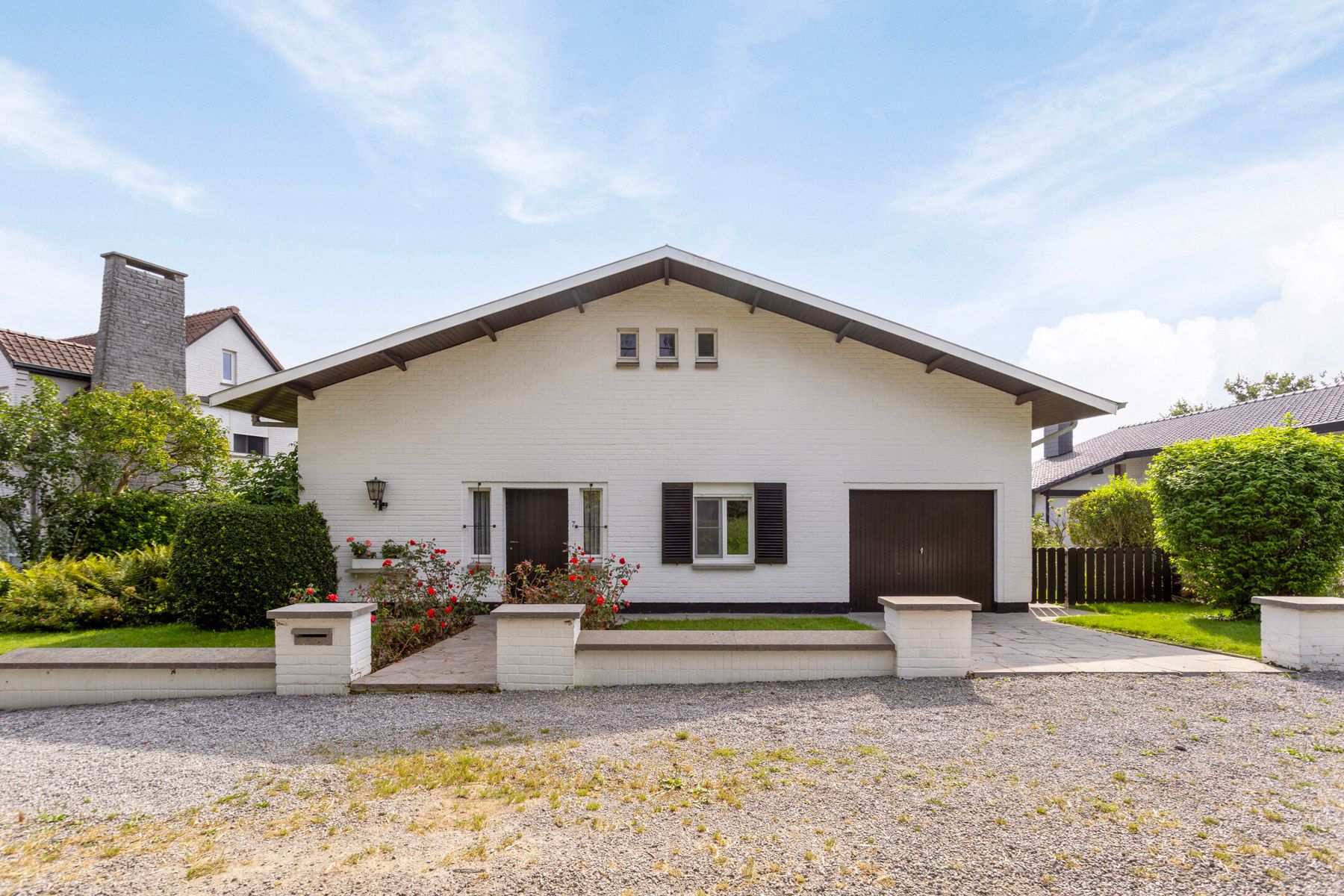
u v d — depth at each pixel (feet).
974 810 12.17
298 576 31.14
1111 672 21.95
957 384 36.19
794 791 13.10
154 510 42.24
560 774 14.14
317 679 20.67
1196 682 20.81
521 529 36.42
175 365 54.24
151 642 27.22
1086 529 46.85
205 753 15.79
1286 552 29.68
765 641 21.31
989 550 36.29
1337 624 22.21
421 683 20.77
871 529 36.24
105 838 11.73
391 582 29.43
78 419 41.32
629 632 21.80
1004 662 23.50
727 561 36.37
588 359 36.40
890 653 21.71
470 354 36.35
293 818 12.31
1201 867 10.23
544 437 36.22
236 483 37.40
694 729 16.92
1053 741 15.79
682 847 10.92
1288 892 9.59
